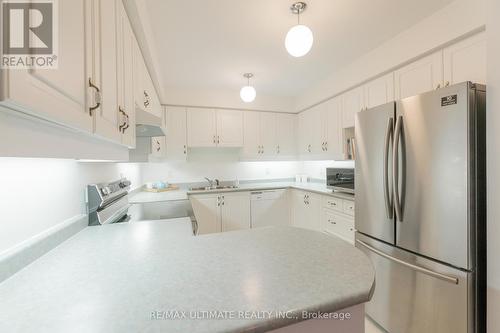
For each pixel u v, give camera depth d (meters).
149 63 1.93
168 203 2.41
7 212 0.78
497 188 1.14
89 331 0.48
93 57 0.72
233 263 0.81
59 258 0.88
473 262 1.24
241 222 3.50
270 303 0.58
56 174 1.09
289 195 3.76
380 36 2.10
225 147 3.86
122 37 1.11
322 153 3.32
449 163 1.29
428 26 1.82
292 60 2.57
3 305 0.58
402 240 1.54
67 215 1.18
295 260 0.83
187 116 3.47
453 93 1.27
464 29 1.58
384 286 1.69
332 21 1.87
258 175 4.19
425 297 1.43
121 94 1.07
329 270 0.75
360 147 1.89
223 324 0.51
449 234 1.30
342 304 0.60
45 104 0.45
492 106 1.16
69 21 0.56
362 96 2.58
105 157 0.95
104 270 0.77
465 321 1.25
